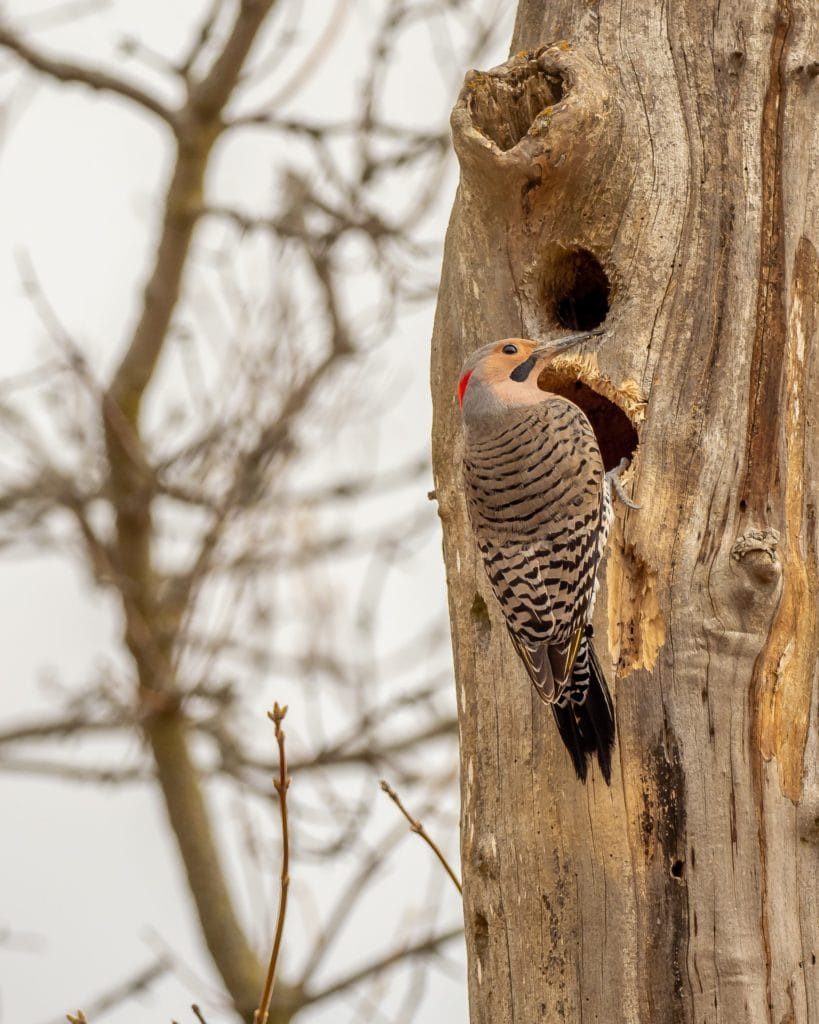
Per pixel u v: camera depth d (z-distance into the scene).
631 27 11.09
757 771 9.76
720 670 9.82
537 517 10.38
